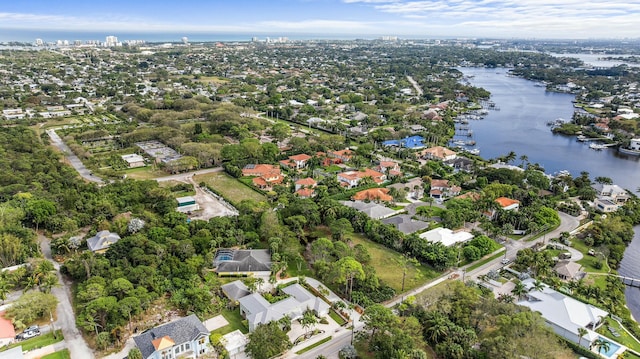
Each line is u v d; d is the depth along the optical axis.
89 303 120.81
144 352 108.50
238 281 143.62
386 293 138.38
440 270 156.75
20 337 118.00
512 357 102.12
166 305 134.12
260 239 176.38
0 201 191.88
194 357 113.69
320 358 109.88
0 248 146.88
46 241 171.88
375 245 175.50
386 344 107.50
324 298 138.88
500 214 195.50
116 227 170.88
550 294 135.50
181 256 151.38
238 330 121.69
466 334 111.31
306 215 184.25
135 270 137.00
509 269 157.38
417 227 184.75
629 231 188.62
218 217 180.12
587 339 117.56
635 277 160.62
